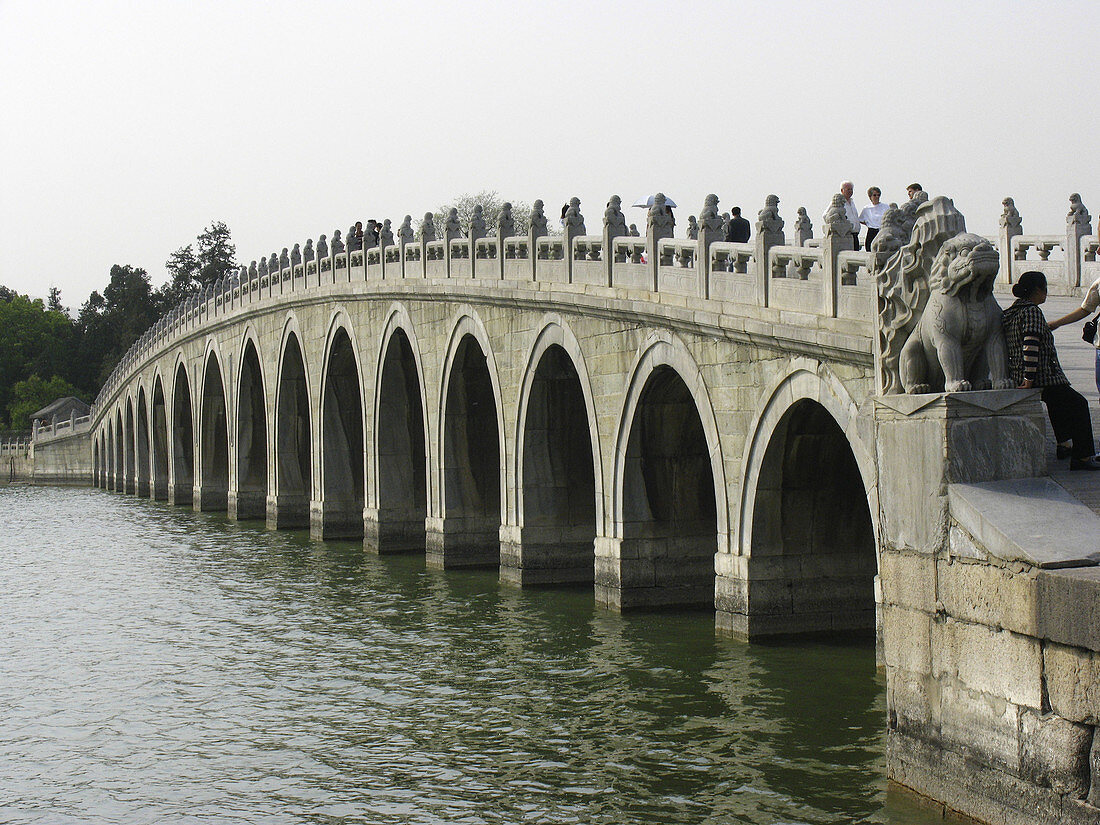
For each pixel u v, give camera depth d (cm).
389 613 3194
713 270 2525
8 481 12325
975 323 1486
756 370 2375
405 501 4519
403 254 4288
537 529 3462
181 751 2092
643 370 2828
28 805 1855
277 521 5566
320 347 5059
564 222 3203
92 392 16912
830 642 2488
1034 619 1281
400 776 1889
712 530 3022
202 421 6981
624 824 1620
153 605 3575
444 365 3938
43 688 2581
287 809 1777
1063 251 2775
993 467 1460
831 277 2072
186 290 17262
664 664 2419
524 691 2312
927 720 1489
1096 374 1689
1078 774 1235
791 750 1855
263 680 2555
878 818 1523
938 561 1460
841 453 2431
